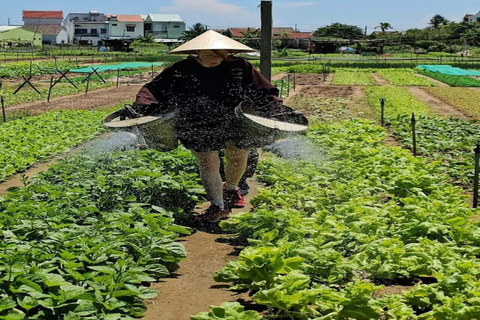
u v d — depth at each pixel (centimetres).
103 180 855
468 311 459
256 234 657
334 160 1113
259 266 518
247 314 452
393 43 10312
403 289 564
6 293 485
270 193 830
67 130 1612
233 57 762
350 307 473
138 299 523
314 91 3309
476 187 859
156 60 6412
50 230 639
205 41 719
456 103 2611
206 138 744
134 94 3027
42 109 2322
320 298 494
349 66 6003
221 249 688
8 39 11262
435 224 666
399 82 4034
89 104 2517
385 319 494
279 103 747
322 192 861
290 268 521
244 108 738
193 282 591
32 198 784
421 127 1669
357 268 561
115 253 574
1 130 1573
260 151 1218
